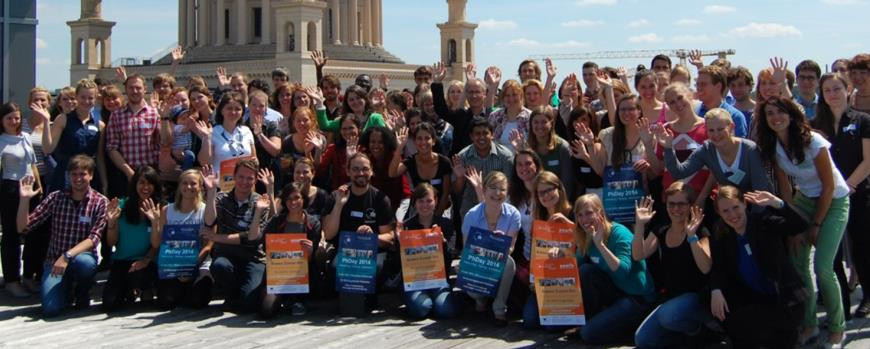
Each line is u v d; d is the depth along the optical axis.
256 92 14.91
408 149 15.77
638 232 10.97
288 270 12.59
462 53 54.66
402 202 15.28
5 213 14.15
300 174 13.44
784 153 10.59
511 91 14.55
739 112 12.55
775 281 10.08
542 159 13.20
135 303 13.61
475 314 12.70
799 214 10.28
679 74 14.83
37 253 14.46
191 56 66.94
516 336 11.54
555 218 11.58
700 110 12.67
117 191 14.82
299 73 51.41
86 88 14.50
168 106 14.83
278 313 12.73
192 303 13.16
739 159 10.91
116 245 13.33
